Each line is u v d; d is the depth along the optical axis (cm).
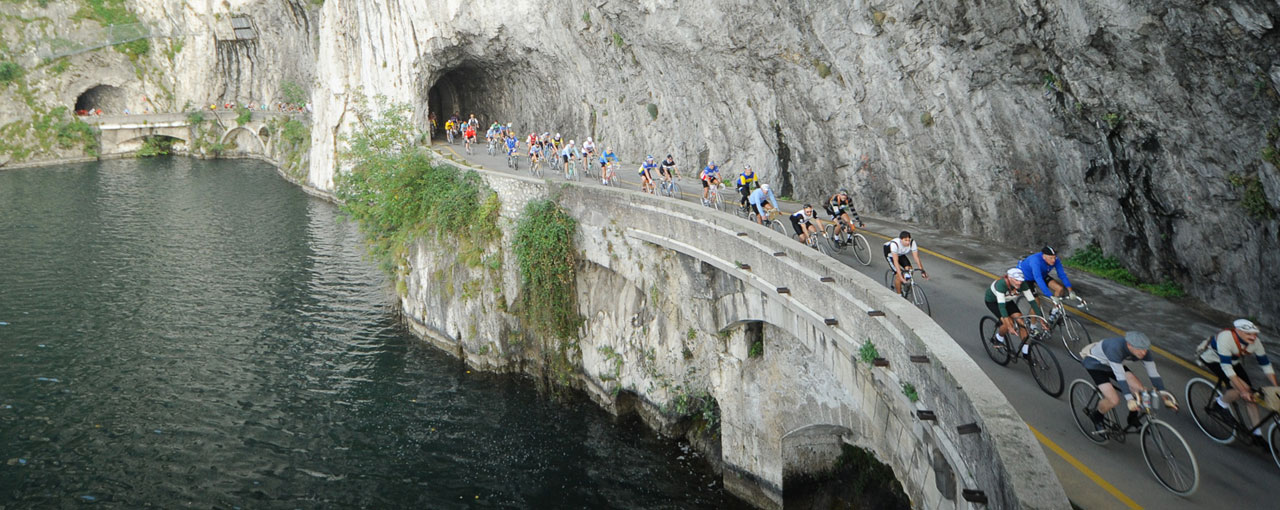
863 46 2400
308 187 6275
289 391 2691
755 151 3109
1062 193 1970
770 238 1672
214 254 4378
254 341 3128
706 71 3200
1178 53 1492
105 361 2908
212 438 2366
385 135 3716
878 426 1341
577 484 2155
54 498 2038
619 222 2344
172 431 2402
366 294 3738
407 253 3200
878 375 1267
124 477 2148
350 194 3828
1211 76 1455
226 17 8412
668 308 2225
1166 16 1470
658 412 2356
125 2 8719
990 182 2169
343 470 2212
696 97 3359
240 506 2033
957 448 1019
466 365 2897
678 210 2073
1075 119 1850
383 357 2978
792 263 1585
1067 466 1065
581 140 4478
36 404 2550
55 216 5244
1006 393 1275
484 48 4662
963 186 2266
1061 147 1923
